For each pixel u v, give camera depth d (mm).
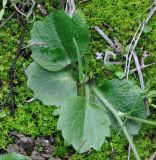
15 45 454
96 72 449
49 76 425
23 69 446
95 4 473
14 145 428
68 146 429
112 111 417
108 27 467
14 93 440
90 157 428
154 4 471
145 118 422
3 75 444
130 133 422
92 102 428
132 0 474
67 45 424
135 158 427
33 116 437
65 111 403
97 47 460
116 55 458
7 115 434
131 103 421
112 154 429
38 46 422
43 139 431
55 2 468
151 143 434
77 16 423
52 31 422
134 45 456
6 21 458
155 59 459
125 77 447
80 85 438
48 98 417
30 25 460
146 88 434
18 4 462
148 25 465
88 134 404
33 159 425
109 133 406
